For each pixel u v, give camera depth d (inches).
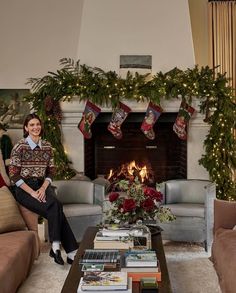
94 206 178.2
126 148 246.8
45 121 218.5
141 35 225.9
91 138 245.0
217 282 132.0
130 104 223.8
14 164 153.0
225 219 144.3
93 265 99.7
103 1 226.8
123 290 86.4
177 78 217.3
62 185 187.3
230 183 222.7
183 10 226.2
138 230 123.3
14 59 253.8
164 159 245.6
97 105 222.1
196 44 253.8
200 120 227.5
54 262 154.1
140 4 226.2
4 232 139.8
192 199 190.2
